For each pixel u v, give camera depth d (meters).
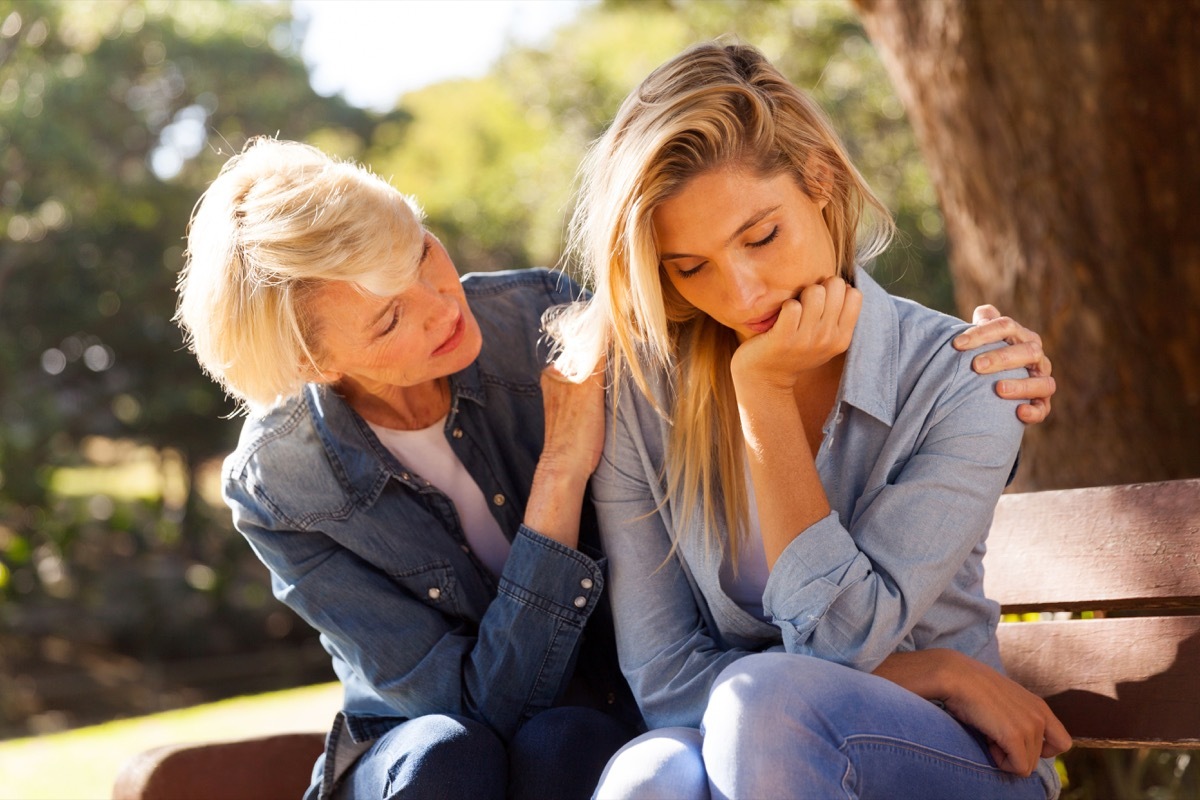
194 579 18.94
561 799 1.76
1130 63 2.94
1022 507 2.03
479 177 18.47
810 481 1.74
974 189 3.26
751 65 1.75
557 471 2.00
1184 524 1.81
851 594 1.67
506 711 1.95
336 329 1.93
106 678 16.00
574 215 1.94
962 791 1.60
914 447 1.79
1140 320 3.01
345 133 21.25
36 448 15.34
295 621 18.67
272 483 2.08
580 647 2.13
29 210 15.23
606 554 2.00
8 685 15.12
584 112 14.34
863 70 11.66
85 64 15.23
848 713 1.53
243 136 18.22
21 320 16.47
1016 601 2.00
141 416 17.88
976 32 3.12
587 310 1.96
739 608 1.88
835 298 1.72
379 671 2.02
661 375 1.97
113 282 16.86
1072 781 2.53
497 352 2.23
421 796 1.74
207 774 2.10
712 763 1.51
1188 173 2.94
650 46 13.48
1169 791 2.40
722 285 1.74
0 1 14.35
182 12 17.31
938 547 1.70
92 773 4.52
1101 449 3.05
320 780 2.05
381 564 2.08
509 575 1.97
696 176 1.69
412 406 2.16
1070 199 3.06
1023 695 1.69
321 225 1.86
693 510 1.91
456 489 2.17
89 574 17.86
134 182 16.30
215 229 1.95
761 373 1.76
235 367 1.98
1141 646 1.81
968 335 1.79
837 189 1.79
